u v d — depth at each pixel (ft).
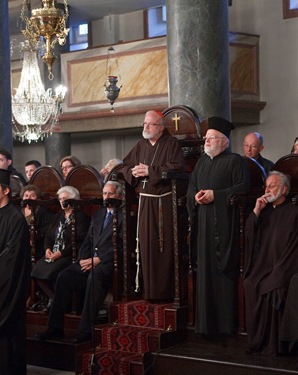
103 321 27.78
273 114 55.72
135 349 25.11
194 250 25.29
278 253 23.45
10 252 24.23
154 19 62.64
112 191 27.66
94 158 65.98
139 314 25.91
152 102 54.39
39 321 29.58
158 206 25.96
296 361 22.58
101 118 57.88
